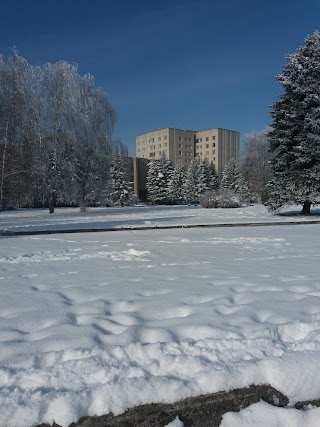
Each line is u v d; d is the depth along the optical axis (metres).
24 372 2.35
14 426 1.98
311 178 20.67
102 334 3.02
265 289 4.45
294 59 21.12
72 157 29.98
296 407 2.31
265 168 56.56
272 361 2.42
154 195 60.03
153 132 104.88
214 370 2.35
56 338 2.89
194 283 4.75
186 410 2.19
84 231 12.66
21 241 9.77
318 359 2.44
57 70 30.17
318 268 5.71
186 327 3.14
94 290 4.43
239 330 3.03
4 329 3.16
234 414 2.22
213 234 11.32
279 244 8.74
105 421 2.08
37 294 4.27
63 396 2.10
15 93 25.62
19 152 24.92
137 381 2.22
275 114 21.66
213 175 68.12
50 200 29.44
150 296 4.16
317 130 20.42
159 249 7.95
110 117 32.72
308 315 3.42
